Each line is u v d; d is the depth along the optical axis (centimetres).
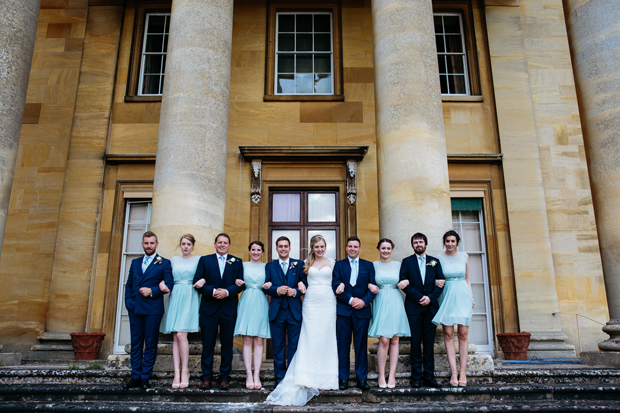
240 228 945
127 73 1045
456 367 542
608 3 741
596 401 491
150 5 1095
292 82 1074
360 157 973
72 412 461
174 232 619
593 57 739
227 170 977
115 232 952
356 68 1047
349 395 500
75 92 1019
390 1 727
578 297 934
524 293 924
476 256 978
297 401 484
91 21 1070
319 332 518
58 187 965
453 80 1083
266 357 888
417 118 661
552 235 964
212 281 534
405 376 548
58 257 930
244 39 1066
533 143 1004
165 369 568
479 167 997
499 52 1061
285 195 988
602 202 704
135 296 531
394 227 630
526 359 844
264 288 531
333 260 562
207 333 521
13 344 888
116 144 1001
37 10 729
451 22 1120
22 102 688
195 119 668
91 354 848
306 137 1003
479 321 945
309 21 1115
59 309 905
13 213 949
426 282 532
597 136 720
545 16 1094
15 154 670
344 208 962
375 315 532
